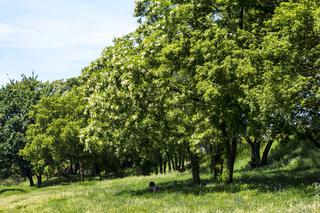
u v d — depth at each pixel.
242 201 20.08
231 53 24.38
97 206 24.94
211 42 24.83
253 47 23.22
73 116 68.88
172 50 26.33
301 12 19.03
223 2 26.62
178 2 29.38
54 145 66.06
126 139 32.06
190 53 26.38
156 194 27.84
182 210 19.23
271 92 20.27
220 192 24.59
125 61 29.03
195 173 32.19
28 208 28.98
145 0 34.22
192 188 28.48
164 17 28.19
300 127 22.11
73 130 64.75
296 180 25.45
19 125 76.00
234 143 29.44
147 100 28.80
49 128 66.19
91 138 33.25
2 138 75.50
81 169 70.31
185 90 27.09
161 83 27.56
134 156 66.44
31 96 81.38
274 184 24.69
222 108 25.39
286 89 19.86
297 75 20.06
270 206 17.16
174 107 28.64
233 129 25.97
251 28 28.11
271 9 27.94
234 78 23.91
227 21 27.62
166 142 31.45
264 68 21.09
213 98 24.31
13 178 94.31
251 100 22.00
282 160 41.56
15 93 82.12
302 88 19.53
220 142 28.11
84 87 34.97
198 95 26.95
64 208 26.11
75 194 35.03
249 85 22.94
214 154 33.03
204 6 27.55
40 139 67.75
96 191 36.00
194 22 28.16
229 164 29.39
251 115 23.73
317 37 19.56
